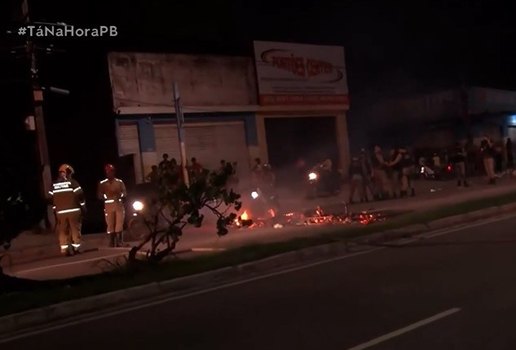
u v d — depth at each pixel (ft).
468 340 20.27
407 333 21.38
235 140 84.48
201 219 37.63
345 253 40.32
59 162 79.30
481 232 44.16
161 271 35.14
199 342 22.40
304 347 20.71
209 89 81.87
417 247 39.91
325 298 27.50
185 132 79.41
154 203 40.81
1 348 24.49
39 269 43.32
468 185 82.79
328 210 66.90
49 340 24.95
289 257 38.24
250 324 24.22
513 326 21.42
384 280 30.27
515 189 72.23
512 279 28.27
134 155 74.38
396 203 68.59
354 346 20.38
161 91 77.20
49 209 60.95
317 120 95.81
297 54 91.97
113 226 52.16
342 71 97.91
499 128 117.80
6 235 34.53
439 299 25.68
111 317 27.89
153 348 22.21
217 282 33.96
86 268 41.60
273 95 88.38
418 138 117.60
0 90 69.82
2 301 30.17
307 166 93.97
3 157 34.86
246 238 49.39
